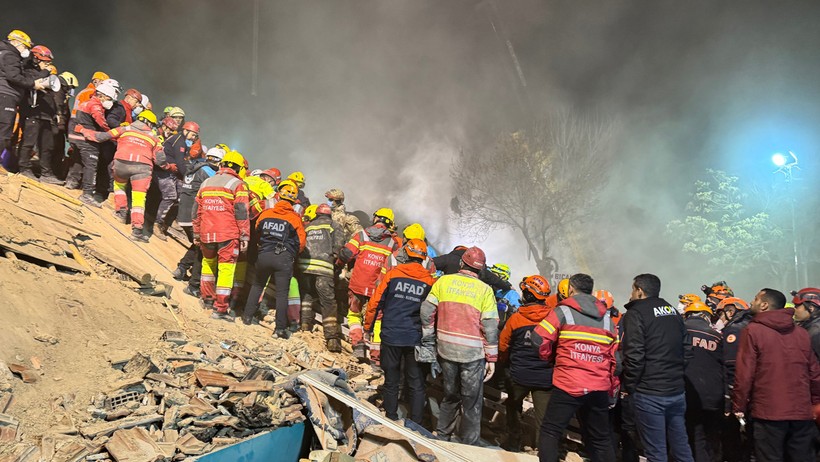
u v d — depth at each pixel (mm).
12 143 8602
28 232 6270
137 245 7930
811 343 6035
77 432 4352
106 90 8109
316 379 5730
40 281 5691
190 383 5398
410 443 5535
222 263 7434
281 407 5379
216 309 7441
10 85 7695
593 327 5621
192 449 4516
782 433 5688
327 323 8266
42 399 4516
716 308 7832
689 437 6477
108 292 6297
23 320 5102
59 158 9070
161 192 8672
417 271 6594
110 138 8078
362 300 8500
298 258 8375
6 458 3861
